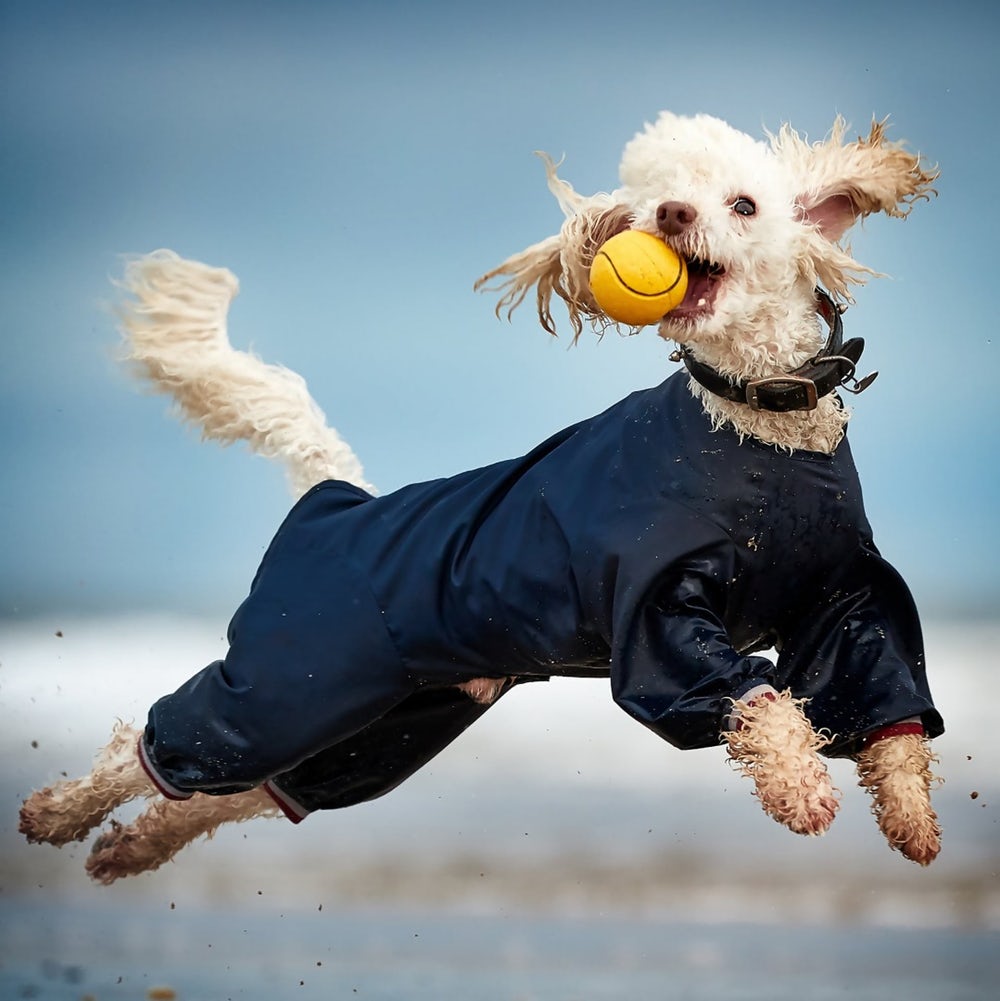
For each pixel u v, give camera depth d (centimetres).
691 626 759
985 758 1541
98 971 959
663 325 789
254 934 1034
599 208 841
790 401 774
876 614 798
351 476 1010
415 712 902
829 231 831
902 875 1168
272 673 855
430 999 911
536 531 810
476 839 1268
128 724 989
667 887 1145
